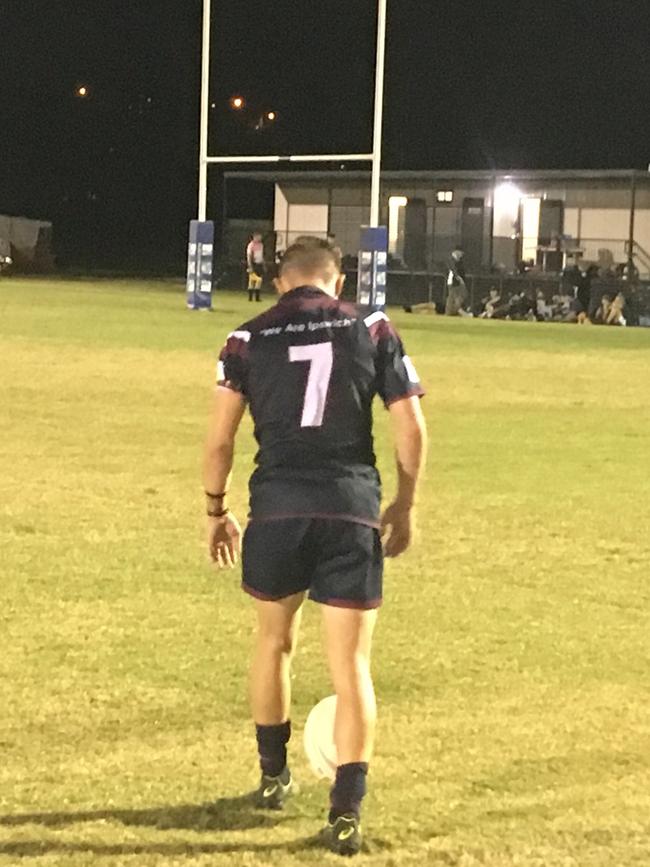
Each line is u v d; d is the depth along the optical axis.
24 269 53.53
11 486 11.09
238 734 5.94
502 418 16.08
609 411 17.00
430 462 12.88
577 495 11.47
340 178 44.81
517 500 11.19
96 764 5.56
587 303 37.84
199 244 32.72
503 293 39.88
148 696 6.38
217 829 4.99
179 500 10.71
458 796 5.34
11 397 16.31
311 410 4.83
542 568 9.00
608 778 5.56
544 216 41.50
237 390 4.97
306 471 4.83
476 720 6.19
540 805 5.27
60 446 13.04
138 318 29.31
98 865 4.66
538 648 7.30
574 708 6.39
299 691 6.50
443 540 9.71
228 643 7.21
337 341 4.88
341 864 4.73
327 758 5.13
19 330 25.45
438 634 7.50
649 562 9.24
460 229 42.72
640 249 40.03
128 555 8.98
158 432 14.02
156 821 5.04
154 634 7.34
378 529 4.87
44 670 6.71
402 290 43.19
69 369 19.28
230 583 8.38
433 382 19.58
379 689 6.58
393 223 43.94
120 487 11.16
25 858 4.70
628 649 7.33
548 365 22.72
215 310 33.03
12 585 8.21
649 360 24.23
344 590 4.80
